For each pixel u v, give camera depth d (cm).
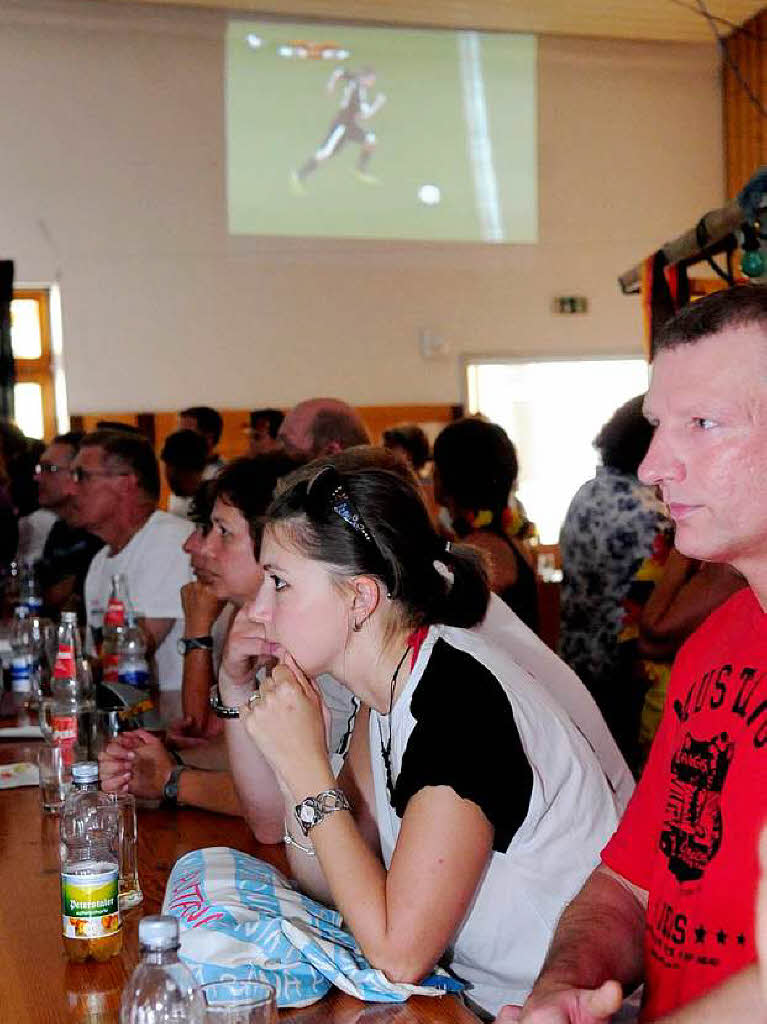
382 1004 124
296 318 748
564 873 138
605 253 800
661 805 125
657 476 116
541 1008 118
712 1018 103
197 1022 104
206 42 727
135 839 158
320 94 748
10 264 630
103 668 318
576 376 798
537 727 137
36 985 128
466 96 773
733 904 113
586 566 291
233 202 735
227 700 183
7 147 700
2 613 440
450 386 776
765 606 118
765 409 110
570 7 729
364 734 161
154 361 725
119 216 717
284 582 144
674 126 807
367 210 759
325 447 318
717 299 114
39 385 715
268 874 144
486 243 780
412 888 126
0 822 193
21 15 695
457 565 147
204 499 233
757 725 114
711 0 728
